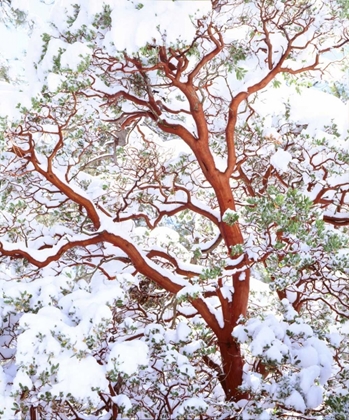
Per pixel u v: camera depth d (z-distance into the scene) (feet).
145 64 23.39
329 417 19.45
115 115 28.73
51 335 16.69
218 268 22.24
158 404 21.03
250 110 29.43
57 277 19.63
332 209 32.37
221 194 26.05
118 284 19.86
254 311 28.73
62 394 16.37
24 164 25.13
